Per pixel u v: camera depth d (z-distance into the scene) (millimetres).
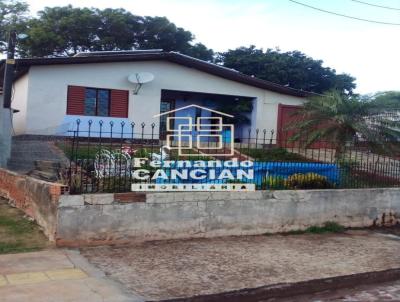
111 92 17172
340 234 9023
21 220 8156
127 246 7129
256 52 32938
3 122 12141
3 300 4648
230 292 5285
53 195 7062
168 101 20188
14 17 29422
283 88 20125
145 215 7434
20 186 9188
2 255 6281
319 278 5941
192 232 7859
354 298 5660
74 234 6895
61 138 14523
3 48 28469
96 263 6141
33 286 5105
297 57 33688
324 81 33938
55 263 6016
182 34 32281
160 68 18047
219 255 6875
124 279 5543
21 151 12867
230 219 8211
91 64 16766
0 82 20047
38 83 15906
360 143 11852
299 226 8984
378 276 6422
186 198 7785
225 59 32562
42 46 28828
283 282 5703
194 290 5273
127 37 31188
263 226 8570
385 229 9875
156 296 5016
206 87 18953
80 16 29328
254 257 6871
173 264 6289
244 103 20203
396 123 11719
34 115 15883
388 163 10867
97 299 4809
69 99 16438
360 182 10336
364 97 12578
